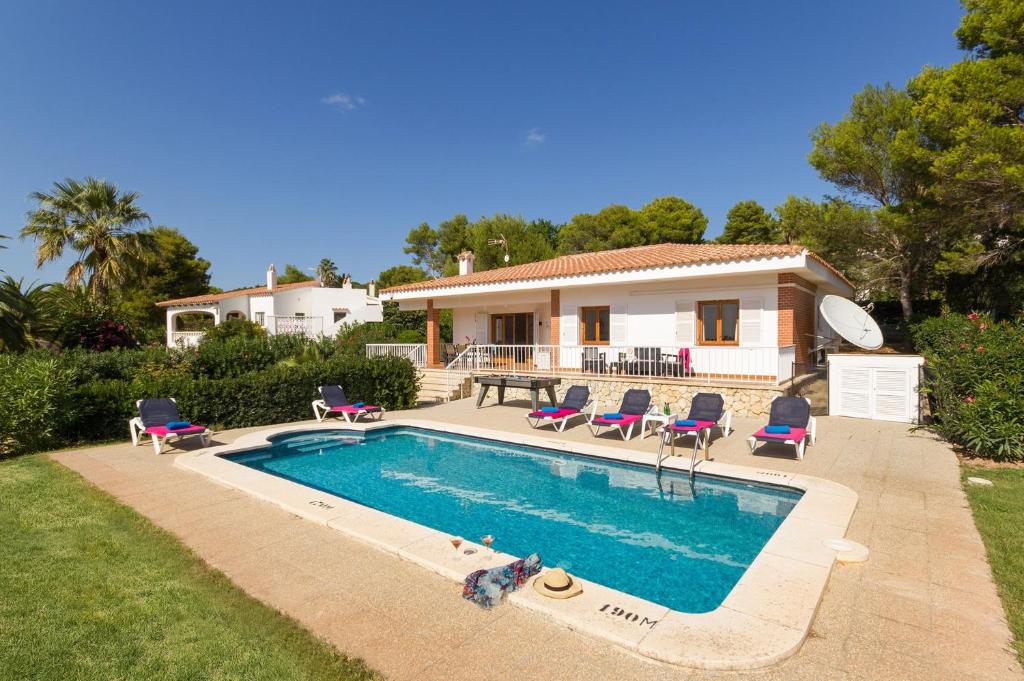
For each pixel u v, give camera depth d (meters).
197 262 48.75
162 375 12.87
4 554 5.04
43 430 9.91
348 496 8.10
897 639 3.61
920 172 18.62
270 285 33.28
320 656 3.42
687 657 3.33
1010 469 7.68
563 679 3.20
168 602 4.13
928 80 18.50
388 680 3.18
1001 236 19.97
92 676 3.21
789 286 14.54
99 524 5.93
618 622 3.75
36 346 15.04
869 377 11.98
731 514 7.06
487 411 14.98
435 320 22.25
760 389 12.77
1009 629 3.70
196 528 5.85
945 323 17.30
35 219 25.11
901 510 6.12
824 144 22.52
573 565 5.58
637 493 8.01
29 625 3.77
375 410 13.42
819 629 3.75
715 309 15.86
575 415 12.84
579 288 18.34
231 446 10.15
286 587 4.43
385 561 4.95
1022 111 15.79
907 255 22.70
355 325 28.27
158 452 9.71
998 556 4.82
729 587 5.05
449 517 7.14
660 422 11.96
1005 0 15.76
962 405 8.44
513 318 22.06
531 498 7.91
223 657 3.41
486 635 3.69
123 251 26.06
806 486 7.09
